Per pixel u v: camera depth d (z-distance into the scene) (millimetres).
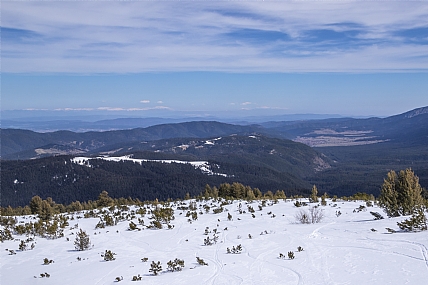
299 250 16266
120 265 16312
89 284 13898
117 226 26859
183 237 21922
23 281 14953
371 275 12102
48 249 20875
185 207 34906
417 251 14148
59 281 14586
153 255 18047
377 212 26766
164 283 13281
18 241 23078
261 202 36562
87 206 44625
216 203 38438
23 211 43188
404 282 11211
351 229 20016
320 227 21812
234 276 13477
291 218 26469
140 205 39500
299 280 12430
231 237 20938
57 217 31656
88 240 20703
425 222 18281
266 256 15883
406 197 23781
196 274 14094
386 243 15906
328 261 14203
